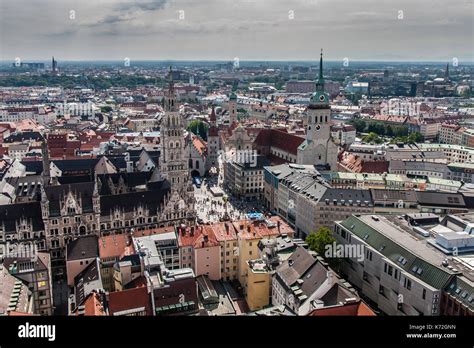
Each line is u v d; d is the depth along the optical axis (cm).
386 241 15412
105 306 12594
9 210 18150
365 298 15938
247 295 15400
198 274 16425
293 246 16150
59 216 18338
